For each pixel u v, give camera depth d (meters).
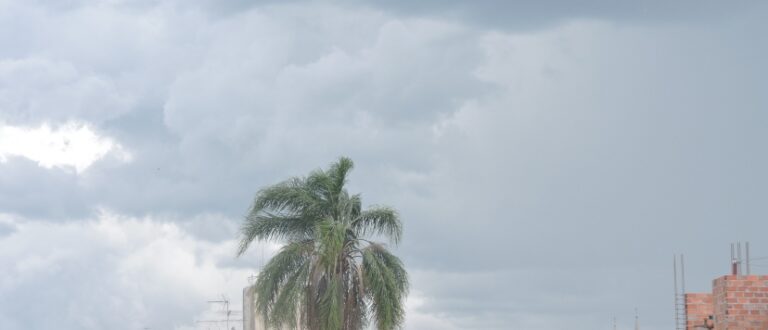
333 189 44.94
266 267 44.34
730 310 35.59
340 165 45.19
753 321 35.47
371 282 43.72
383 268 44.00
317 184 45.03
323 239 42.97
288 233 45.22
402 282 44.47
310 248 44.50
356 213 45.38
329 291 43.41
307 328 43.94
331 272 44.06
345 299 44.28
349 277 44.47
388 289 43.75
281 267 44.16
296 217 45.12
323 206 44.97
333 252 43.25
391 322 43.59
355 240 44.88
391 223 45.03
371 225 45.22
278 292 44.16
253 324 51.62
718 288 36.81
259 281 44.38
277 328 44.28
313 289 44.06
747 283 35.66
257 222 45.03
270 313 44.12
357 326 44.19
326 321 43.22
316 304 43.91
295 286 43.75
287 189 44.66
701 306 40.28
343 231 43.28
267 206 44.94
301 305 44.00
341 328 43.88
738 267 38.56
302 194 44.44
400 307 43.91
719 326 36.66
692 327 40.12
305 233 45.28
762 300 35.53
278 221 45.06
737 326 35.53
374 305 43.78
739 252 38.62
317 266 44.12
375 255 44.66
